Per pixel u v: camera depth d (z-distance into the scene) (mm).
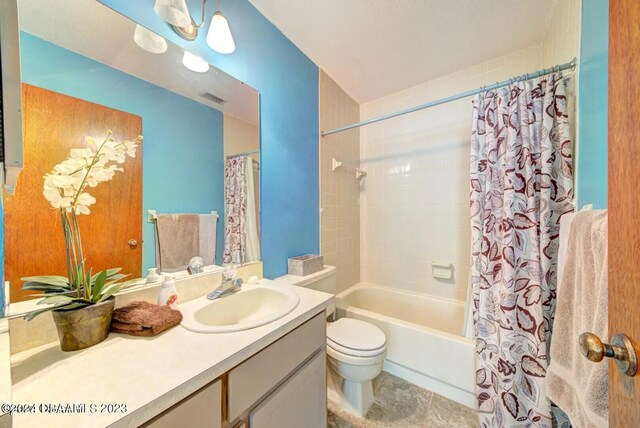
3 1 419
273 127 1534
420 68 1967
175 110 1077
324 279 1688
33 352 660
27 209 696
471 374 1427
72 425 437
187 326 799
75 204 779
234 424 680
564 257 880
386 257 2445
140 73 963
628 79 376
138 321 746
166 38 1034
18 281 674
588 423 578
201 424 597
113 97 889
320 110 1977
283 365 845
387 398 1510
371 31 1557
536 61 1687
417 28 1527
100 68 858
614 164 407
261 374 761
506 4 1343
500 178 1392
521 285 1258
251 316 1146
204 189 1192
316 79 1927
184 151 1114
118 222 901
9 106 425
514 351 1222
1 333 572
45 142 735
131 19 931
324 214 2039
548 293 1212
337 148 2207
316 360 1021
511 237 1279
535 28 1527
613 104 410
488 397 1299
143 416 486
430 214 2195
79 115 808
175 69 1072
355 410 1402
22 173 695
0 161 438
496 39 1631
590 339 391
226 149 1281
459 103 2021
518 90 1339
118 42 903
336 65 1927
